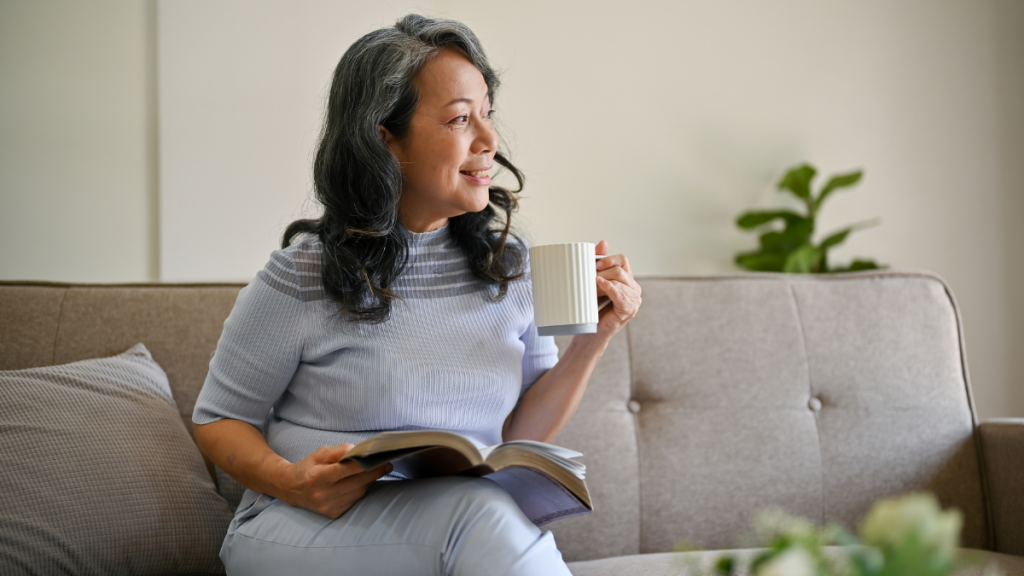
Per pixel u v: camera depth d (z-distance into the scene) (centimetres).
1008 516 143
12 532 103
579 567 128
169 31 216
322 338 106
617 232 258
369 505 91
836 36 267
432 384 104
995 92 270
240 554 98
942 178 268
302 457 103
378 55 108
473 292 116
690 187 264
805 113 269
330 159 111
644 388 152
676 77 264
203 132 217
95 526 108
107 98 217
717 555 120
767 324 156
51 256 213
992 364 261
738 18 268
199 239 215
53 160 214
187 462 124
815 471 148
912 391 154
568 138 256
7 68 213
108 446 116
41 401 117
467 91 108
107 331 139
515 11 254
